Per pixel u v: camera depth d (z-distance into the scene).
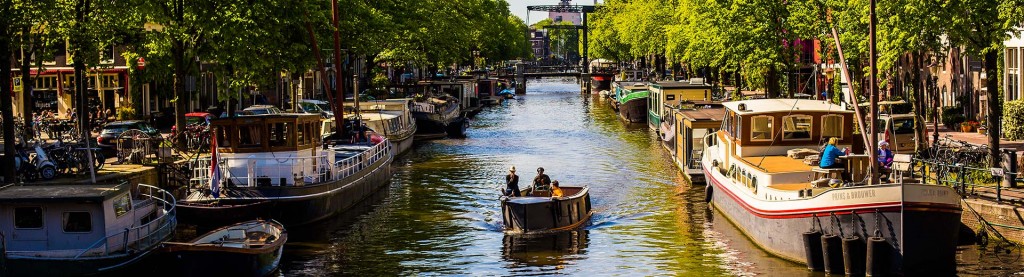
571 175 53.56
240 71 47.88
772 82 64.06
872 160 31.22
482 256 34.22
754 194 34.81
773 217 32.16
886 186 28.78
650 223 39.19
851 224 29.23
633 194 46.50
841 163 33.22
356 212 42.28
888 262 29.00
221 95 46.97
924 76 69.00
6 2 36.06
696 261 32.62
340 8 67.50
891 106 46.34
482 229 38.66
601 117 99.56
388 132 62.97
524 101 133.00
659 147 67.88
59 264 29.14
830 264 29.56
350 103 75.44
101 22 42.50
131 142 44.44
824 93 80.62
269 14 46.72
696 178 48.66
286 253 34.66
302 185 38.53
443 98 95.12
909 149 46.66
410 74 136.75
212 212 35.88
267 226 33.41
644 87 98.94
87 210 29.98
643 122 89.44
